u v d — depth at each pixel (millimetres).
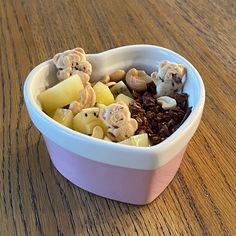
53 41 309
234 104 251
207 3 370
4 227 181
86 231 180
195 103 195
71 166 189
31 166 209
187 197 195
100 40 312
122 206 191
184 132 173
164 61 218
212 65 286
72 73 215
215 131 231
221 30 331
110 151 167
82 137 171
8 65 281
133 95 224
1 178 202
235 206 191
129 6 356
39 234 179
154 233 179
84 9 351
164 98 216
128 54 231
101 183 187
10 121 234
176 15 348
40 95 204
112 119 186
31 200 192
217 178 204
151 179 177
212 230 181
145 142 186
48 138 187
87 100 202
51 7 353
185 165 211
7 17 340
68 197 194
